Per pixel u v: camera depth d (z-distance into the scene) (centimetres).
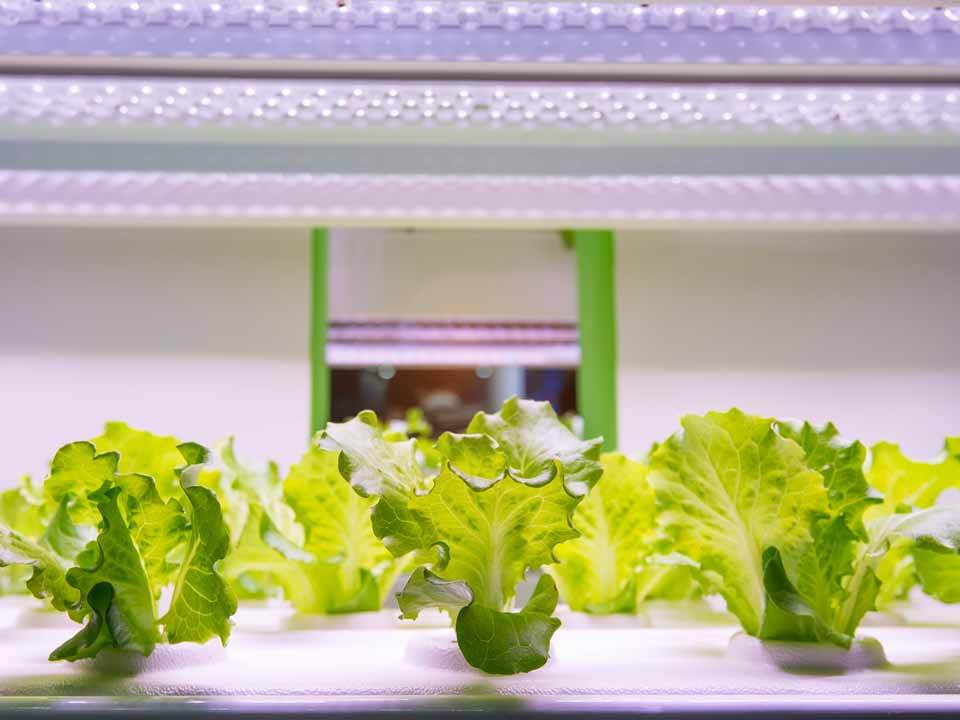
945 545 67
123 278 192
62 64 87
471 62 86
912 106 97
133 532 69
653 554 92
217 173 104
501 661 64
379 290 250
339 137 102
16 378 188
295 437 191
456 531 66
